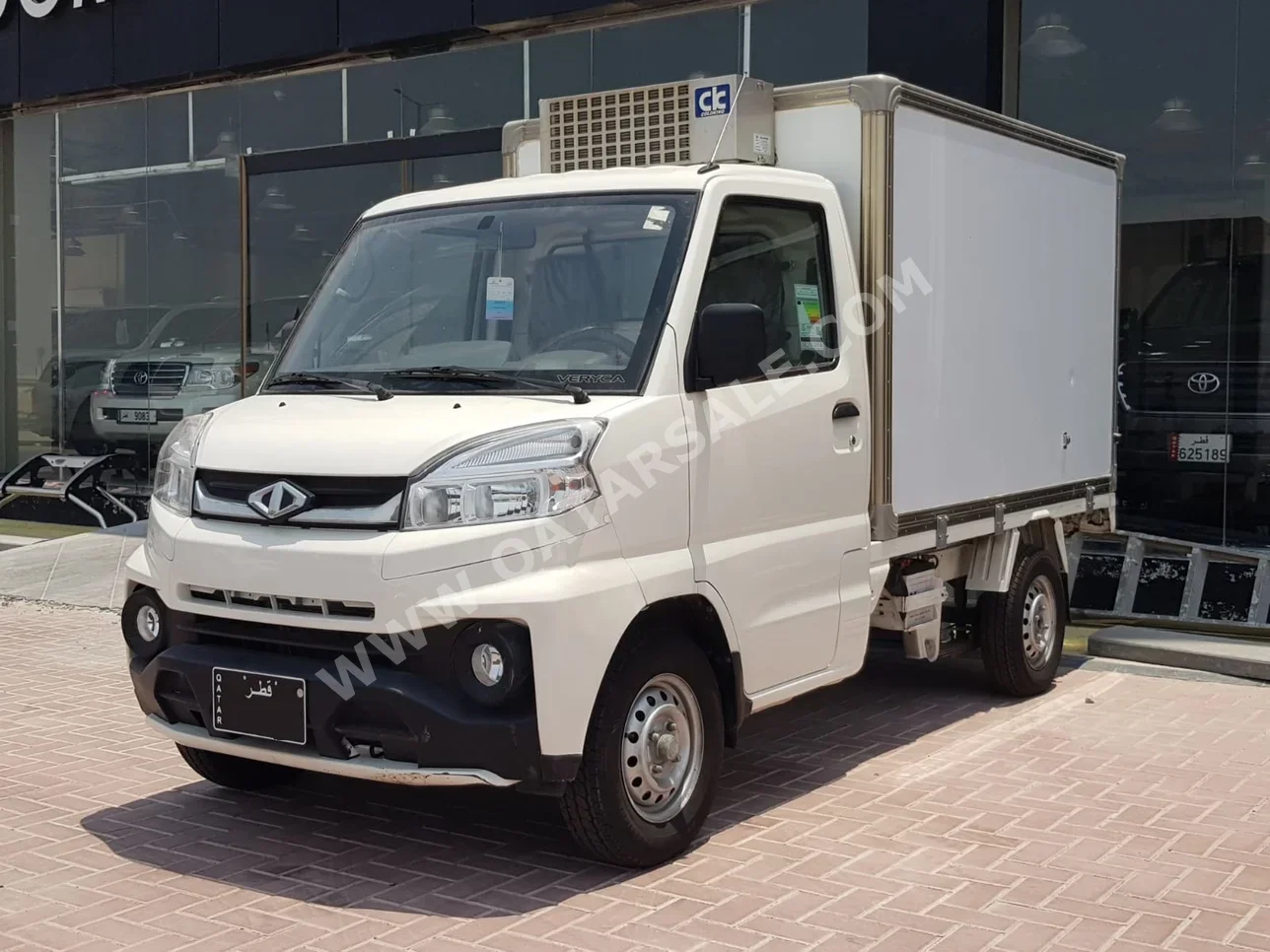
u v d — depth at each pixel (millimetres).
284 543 4789
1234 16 9984
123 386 14961
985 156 6953
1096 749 6754
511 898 4801
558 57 11836
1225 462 10133
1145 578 9961
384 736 4641
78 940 4457
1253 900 4781
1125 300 10477
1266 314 9977
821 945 4375
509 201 5770
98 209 15117
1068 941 4422
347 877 5023
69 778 6336
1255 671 8195
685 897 4797
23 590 11484
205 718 5008
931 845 5348
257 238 13602
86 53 14164
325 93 13258
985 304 6980
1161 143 10250
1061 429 7914
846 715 7500
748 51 10961
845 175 6125
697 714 5242
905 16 10297
